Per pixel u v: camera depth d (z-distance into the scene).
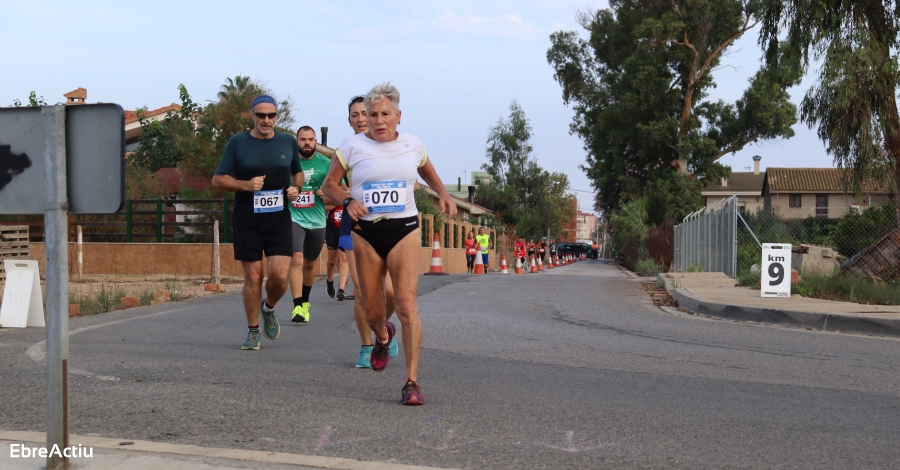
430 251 28.98
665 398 5.34
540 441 4.14
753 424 4.62
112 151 3.21
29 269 9.09
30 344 7.51
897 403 5.31
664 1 46.53
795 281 12.75
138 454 3.67
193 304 11.78
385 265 5.15
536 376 6.10
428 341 8.03
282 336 8.20
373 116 4.95
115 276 19.64
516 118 75.88
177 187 27.94
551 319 10.29
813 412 4.98
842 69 18.27
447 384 5.68
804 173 64.50
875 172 18.62
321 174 9.20
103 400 4.97
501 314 10.77
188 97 30.95
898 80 18.58
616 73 51.09
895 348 8.02
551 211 76.88
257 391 5.29
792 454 3.99
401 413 4.71
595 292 14.98
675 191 44.50
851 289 12.10
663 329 9.41
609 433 4.34
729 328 9.65
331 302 11.95
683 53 45.28
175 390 5.29
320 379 5.76
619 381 5.96
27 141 3.27
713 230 21.84
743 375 6.32
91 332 8.39
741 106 47.44
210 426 4.34
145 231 21.41
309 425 4.39
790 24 19.27
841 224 20.12
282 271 7.16
